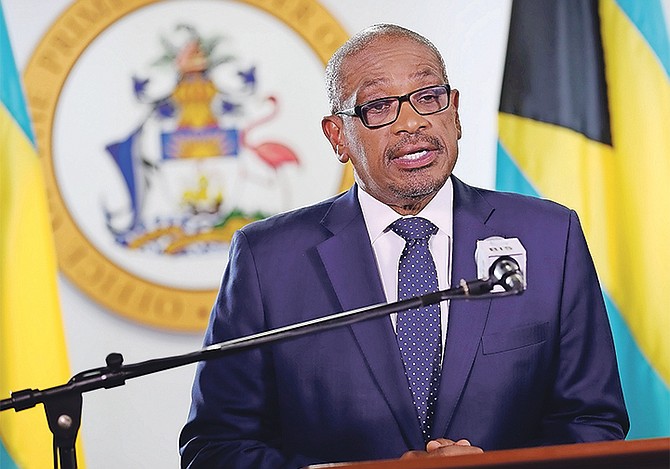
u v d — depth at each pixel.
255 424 5.24
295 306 5.21
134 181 8.73
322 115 8.72
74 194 8.69
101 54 8.76
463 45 8.61
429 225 5.21
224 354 4.00
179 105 8.76
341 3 8.71
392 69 4.96
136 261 8.70
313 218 5.45
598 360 5.14
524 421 5.04
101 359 8.62
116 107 8.74
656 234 7.32
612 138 7.47
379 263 5.23
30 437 7.76
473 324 5.02
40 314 7.77
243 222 8.71
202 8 8.79
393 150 4.91
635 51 7.47
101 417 8.56
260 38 8.75
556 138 7.54
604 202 7.43
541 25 7.64
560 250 5.20
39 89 8.69
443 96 4.96
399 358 5.00
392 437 4.93
